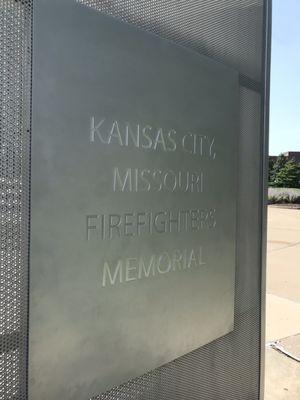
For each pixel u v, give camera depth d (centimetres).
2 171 160
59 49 174
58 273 174
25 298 166
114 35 195
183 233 237
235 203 279
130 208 204
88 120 184
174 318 232
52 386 174
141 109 209
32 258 166
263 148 323
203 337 255
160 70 220
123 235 201
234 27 291
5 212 161
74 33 179
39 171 168
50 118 171
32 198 166
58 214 174
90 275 186
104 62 191
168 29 234
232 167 275
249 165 310
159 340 223
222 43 278
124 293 202
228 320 276
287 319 496
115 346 199
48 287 171
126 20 208
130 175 204
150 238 216
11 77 161
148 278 215
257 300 320
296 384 353
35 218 167
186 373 253
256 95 316
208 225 255
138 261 209
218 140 263
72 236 179
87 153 184
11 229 162
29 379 166
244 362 306
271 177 4325
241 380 303
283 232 1278
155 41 217
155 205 218
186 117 237
